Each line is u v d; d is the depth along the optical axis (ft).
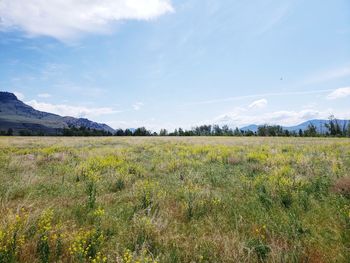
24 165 35.96
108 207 18.92
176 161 38.22
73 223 15.79
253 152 50.01
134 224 15.20
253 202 19.60
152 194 21.27
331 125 247.91
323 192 21.89
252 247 12.42
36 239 12.95
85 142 99.25
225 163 40.32
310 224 15.51
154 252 12.69
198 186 25.21
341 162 35.68
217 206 19.07
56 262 11.75
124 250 12.38
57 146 70.13
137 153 55.83
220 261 11.94
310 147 62.80
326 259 11.94
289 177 26.45
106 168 34.73
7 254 11.27
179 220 16.78
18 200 20.24
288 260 11.84
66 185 25.23
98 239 12.94
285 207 18.81
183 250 13.03
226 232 15.02
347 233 14.03
